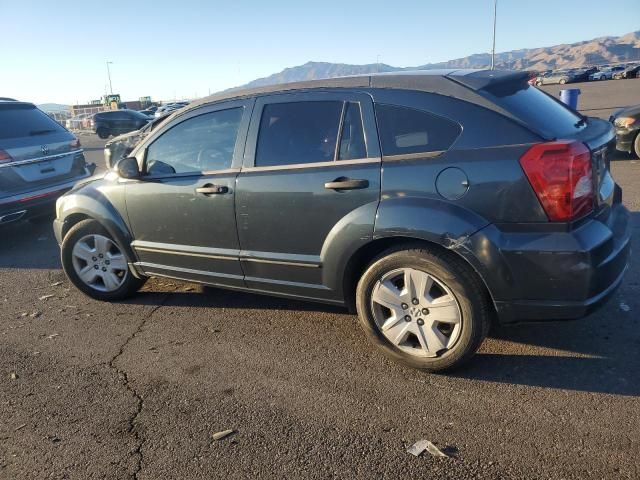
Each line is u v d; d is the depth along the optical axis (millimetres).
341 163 3287
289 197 3439
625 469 2367
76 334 4141
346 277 3393
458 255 2973
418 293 3123
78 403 3172
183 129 4016
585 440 2572
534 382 3090
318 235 3395
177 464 2598
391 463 2512
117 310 4562
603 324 3686
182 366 3539
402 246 3145
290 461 2570
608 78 57969
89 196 4484
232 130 3783
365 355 3533
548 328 3686
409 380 3201
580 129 3182
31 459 2691
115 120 31141
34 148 6801
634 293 4102
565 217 2756
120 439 2812
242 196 3633
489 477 2383
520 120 2904
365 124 3244
